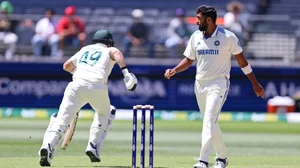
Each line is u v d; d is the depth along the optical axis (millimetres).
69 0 92625
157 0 92750
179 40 80500
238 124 70312
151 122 27531
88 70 30734
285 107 77312
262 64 79938
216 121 28250
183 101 78875
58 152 39750
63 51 80062
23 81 79188
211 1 92375
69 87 30641
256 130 61812
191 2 93250
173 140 50406
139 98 79000
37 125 62781
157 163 33719
